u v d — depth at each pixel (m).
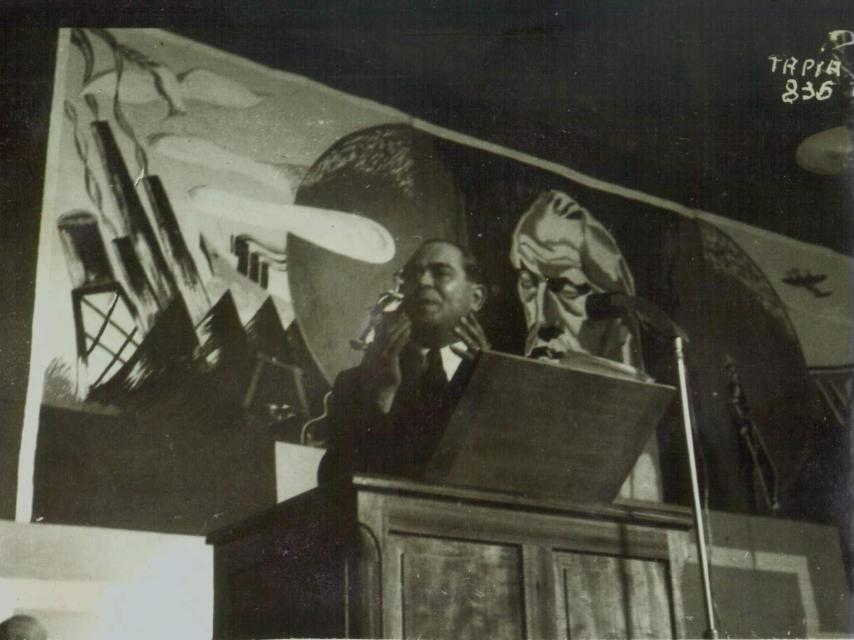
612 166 6.57
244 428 4.96
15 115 5.00
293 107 5.74
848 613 6.11
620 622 3.37
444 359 5.58
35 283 4.75
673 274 6.53
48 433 4.54
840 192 7.04
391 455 5.05
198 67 5.55
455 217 5.98
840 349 6.79
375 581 3.04
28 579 4.28
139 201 5.12
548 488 3.51
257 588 3.31
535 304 6.01
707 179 6.81
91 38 5.31
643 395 3.62
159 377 4.86
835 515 6.32
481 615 3.17
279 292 5.32
